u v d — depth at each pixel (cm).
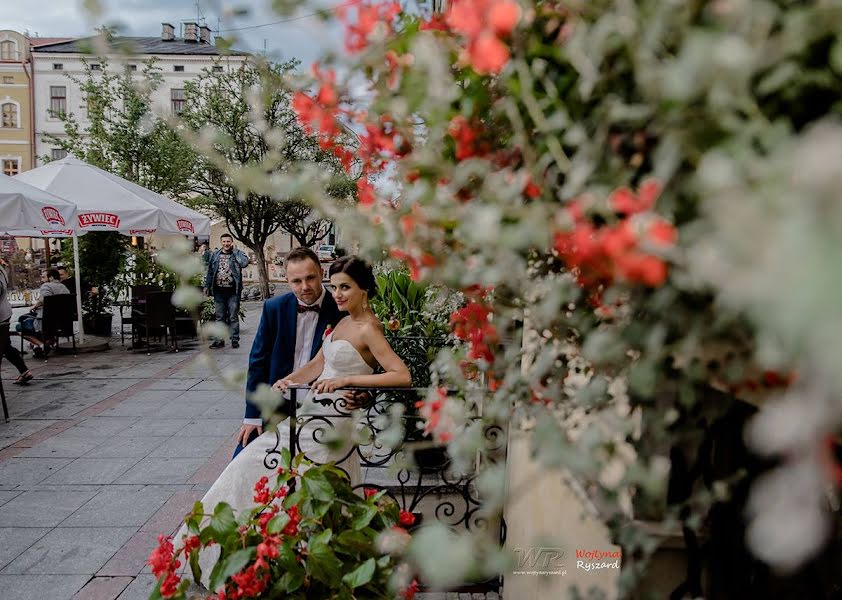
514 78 103
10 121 3703
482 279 107
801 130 73
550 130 94
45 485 501
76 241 1188
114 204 1034
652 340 82
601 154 87
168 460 563
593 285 102
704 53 59
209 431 653
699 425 119
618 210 77
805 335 43
